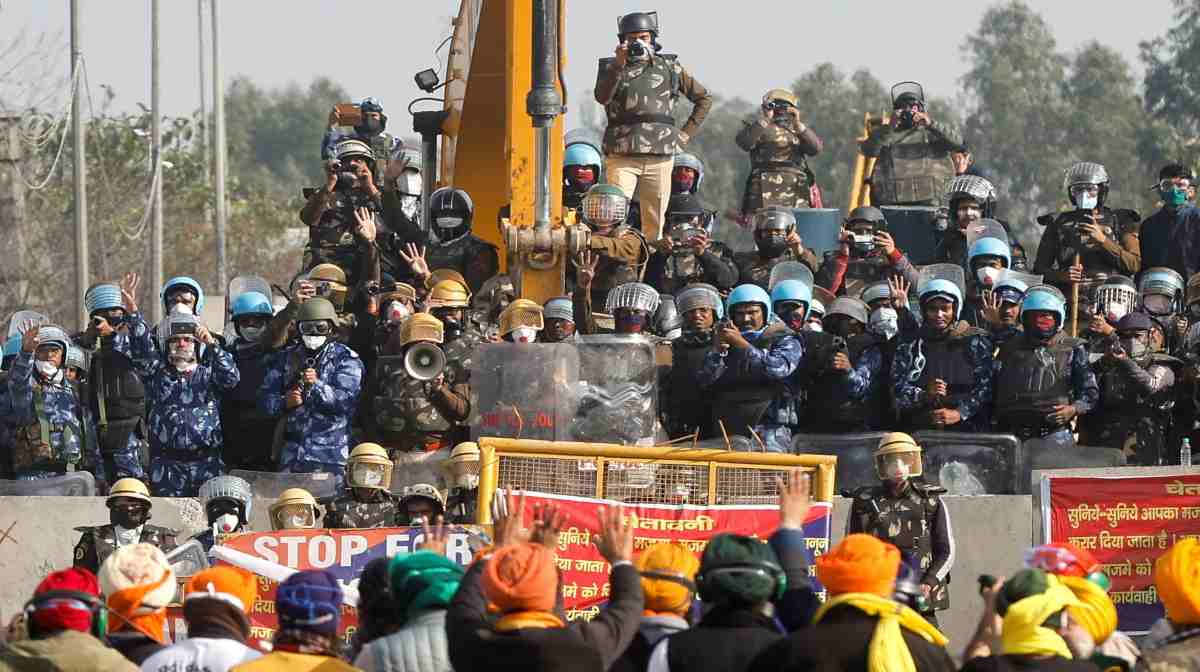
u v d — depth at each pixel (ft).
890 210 149.59
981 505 99.04
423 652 53.93
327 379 103.91
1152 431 102.17
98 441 107.34
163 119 295.69
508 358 98.07
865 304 112.06
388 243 123.75
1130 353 104.58
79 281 205.26
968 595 98.99
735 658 50.83
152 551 57.98
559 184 112.57
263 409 105.70
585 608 83.97
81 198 205.46
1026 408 100.22
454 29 142.31
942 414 100.89
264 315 112.47
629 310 102.89
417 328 101.91
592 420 97.50
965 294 122.93
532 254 109.19
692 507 84.84
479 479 84.94
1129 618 93.61
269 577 85.92
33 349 105.70
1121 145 493.77
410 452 102.78
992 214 136.15
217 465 105.40
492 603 51.60
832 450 100.58
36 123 217.56
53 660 52.49
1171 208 125.08
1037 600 51.29
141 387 107.24
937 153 152.87
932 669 49.98
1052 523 95.14
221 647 54.19
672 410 102.73
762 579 51.49
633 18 135.44
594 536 84.38
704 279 121.90
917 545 87.15
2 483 104.42
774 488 85.25
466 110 132.46
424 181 142.00
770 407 100.63
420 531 85.97
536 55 109.60
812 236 147.02
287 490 97.81
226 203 304.30
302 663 51.90
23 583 102.58
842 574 50.47
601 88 135.95
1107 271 122.93
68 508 103.09
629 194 135.64
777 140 149.89
